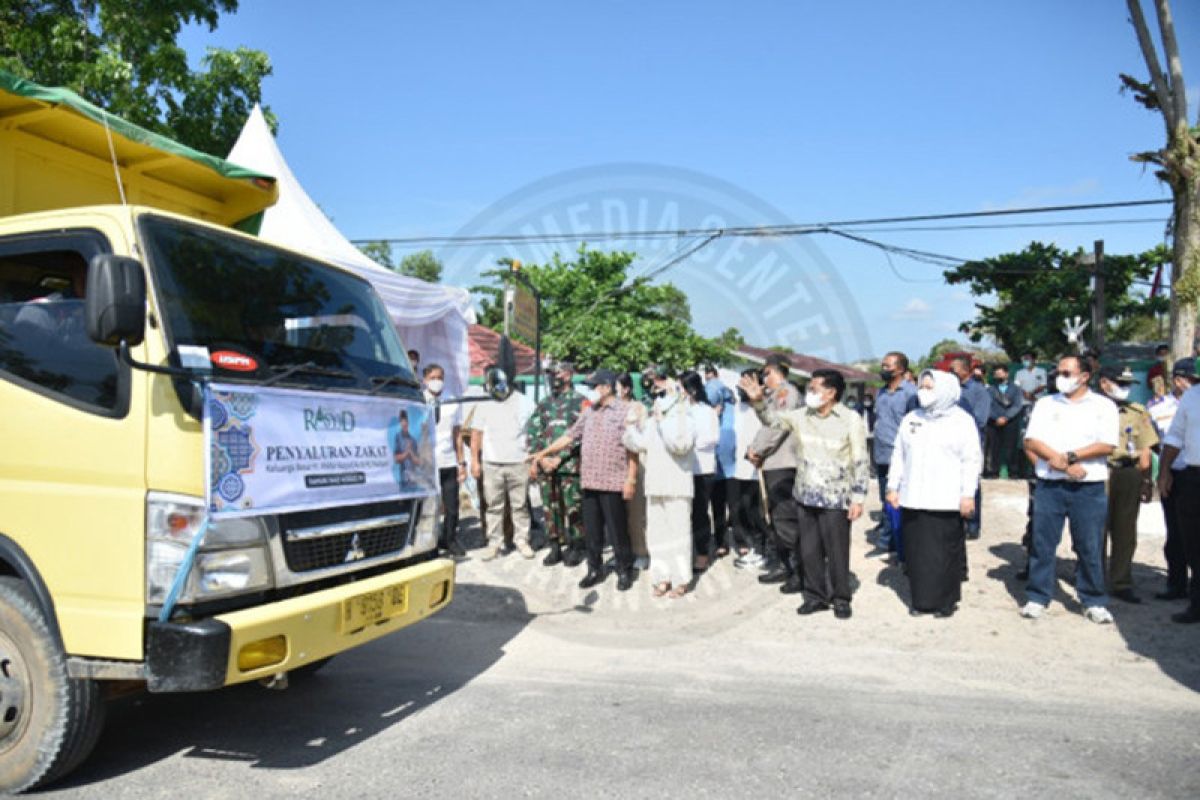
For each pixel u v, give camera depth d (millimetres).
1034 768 3793
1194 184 11320
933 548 6414
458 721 4402
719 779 3668
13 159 4398
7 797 3545
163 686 3188
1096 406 6148
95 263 3162
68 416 3504
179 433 3336
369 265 9758
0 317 3828
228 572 3373
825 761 3865
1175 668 5273
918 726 4320
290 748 4051
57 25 12289
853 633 6098
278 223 9508
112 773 3768
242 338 3799
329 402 3955
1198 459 6004
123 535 3320
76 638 3354
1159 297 26531
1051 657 5527
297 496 3643
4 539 3545
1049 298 27094
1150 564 8023
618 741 4105
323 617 3607
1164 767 3805
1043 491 6363
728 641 5945
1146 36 11688
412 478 4453
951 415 6379
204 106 13664
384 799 3477
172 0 13219
